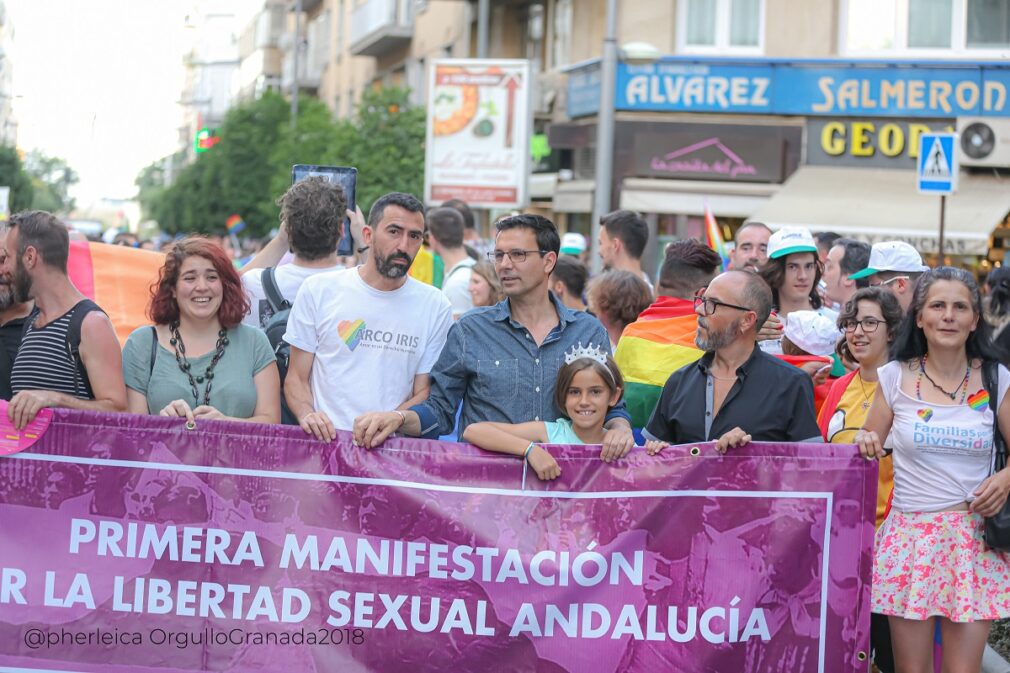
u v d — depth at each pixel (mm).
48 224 5535
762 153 23484
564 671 5188
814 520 5172
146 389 5605
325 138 33406
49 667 5164
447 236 10000
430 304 5965
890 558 5480
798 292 7199
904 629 5473
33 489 5172
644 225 8500
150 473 5184
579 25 25969
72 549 5176
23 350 5539
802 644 5176
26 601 5168
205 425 5188
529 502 5203
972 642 5395
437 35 35062
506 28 30000
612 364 5516
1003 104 22625
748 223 8250
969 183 22188
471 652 5203
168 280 5617
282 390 6219
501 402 5648
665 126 24219
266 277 6586
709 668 5176
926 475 5434
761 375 5465
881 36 23406
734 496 5180
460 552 5199
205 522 5188
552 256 5695
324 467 5199
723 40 24172
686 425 5512
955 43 23109
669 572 5188
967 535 5367
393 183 27422
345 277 5906
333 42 50750
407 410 5477
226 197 46344
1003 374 5426
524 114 21203
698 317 5539
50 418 5172
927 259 20984
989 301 10031
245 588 5195
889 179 22859
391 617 5191
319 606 5195
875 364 5969
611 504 5195
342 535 5199
